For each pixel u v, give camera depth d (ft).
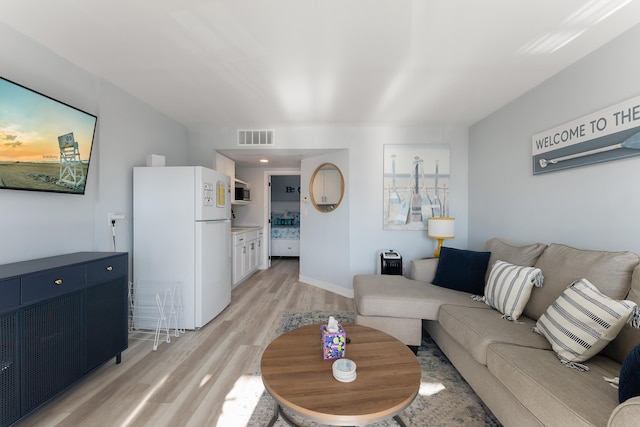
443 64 7.07
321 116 10.99
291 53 6.63
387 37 5.99
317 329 5.71
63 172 6.41
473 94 8.79
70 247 6.98
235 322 9.40
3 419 4.37
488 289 6.92
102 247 7.90
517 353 4.55
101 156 7.88
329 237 13.48
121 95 8.59
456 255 8.68
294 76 7.77
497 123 10.02
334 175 13.69
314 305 11.22
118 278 6.81
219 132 12.65
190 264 8.74
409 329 7.34
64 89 6.84
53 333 5.17
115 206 8.38
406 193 12.23
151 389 5.84
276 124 12.10
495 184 10.13
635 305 4.06
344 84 8.22
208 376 6.31
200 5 5.08
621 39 5.67
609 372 4.08
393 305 7.34
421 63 7.04
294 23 5.56
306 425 4.91
